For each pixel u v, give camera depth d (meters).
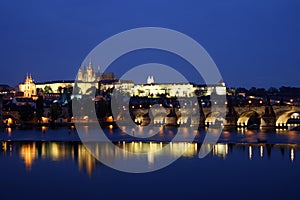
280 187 93.25
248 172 112.19
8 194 86.06
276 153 152.88
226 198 83.38
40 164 124.06
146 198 83.25
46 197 83.62
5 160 132.62
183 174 109.12
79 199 82.31
